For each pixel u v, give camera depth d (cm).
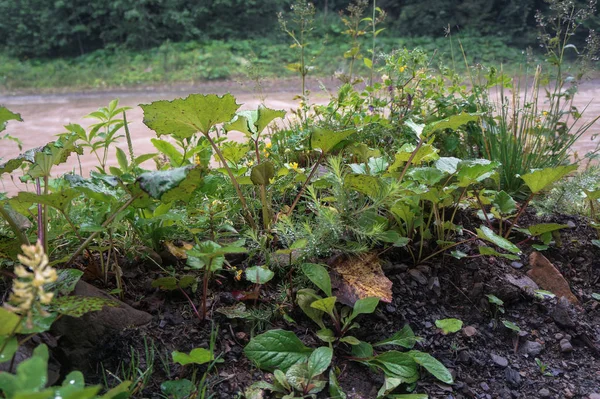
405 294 210
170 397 156
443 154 326
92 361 162
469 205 255
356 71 1098
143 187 158
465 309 212
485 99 341
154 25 1379
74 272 166
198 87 1059
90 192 181
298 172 238
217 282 200
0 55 1362
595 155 326
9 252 173
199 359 155
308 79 1062
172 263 208
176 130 200
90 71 1220
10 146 610
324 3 1544
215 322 183
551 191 285
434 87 347
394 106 343
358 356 181
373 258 208
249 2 1391
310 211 245
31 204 175
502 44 1273
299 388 161
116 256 209
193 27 1376
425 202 241
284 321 189
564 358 200
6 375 115
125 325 173
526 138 338
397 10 1476
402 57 335
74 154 539
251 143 293
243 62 1166
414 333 196
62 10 1388
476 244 238
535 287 227
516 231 260
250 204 240
